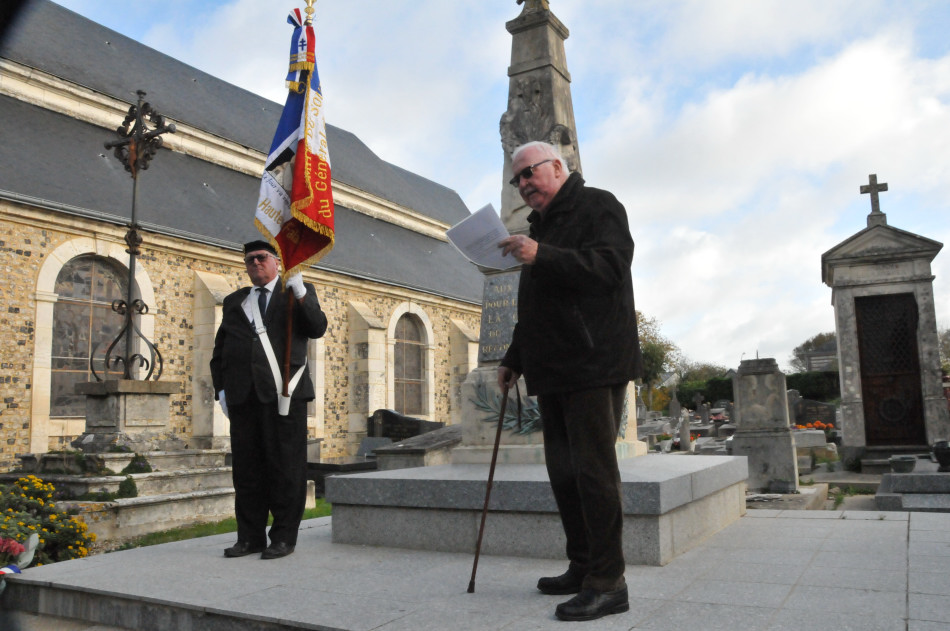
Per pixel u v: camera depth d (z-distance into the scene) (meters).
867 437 12.15
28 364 13.11
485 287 5.52
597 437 2.55
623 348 2.60
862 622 2.29
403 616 2.58
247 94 26.45
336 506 4.32
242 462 4.00
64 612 3.29
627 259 2.59
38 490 6.14
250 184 21.55
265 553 3.80
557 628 2.37
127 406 9.16
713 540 3.98
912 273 11.96
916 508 7.48
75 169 15.63
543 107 5.64
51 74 16.94
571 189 2.76
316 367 19.39
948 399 13.39
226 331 4.11
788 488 9.07
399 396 22.77
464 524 3.92
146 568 3.61
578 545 2.84
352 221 25.67
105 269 14.80
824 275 13.44
